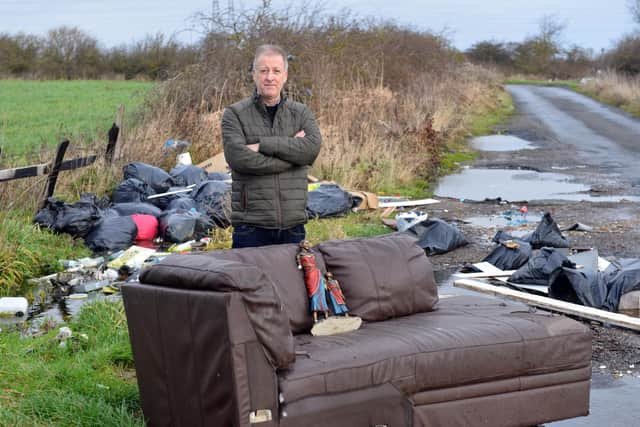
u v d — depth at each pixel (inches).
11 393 193.0
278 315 157.3
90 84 1718.8
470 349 177.6
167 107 603.2
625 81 1807.3
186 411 166.6
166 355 169.3
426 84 981.2
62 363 215.9
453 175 666.8
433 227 391.9
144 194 441.7
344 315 193.9
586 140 958.4
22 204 395.2
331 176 530.0
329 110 639.1
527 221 459.2
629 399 207.0
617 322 264.7
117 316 256.1
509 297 297.6
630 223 449.1
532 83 2790.4
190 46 688.4
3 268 316.8
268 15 700.0
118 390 197.5
